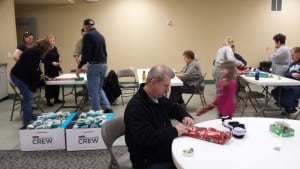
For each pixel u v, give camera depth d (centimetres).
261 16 784
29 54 382
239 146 155
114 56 782
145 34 777
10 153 320
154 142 165
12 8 616
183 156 142
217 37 789
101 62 418
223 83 295
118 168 183
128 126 172
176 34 781
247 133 175
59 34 761
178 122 202
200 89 505
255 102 541
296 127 187
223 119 197
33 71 389
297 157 141
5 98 624
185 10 772
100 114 357
